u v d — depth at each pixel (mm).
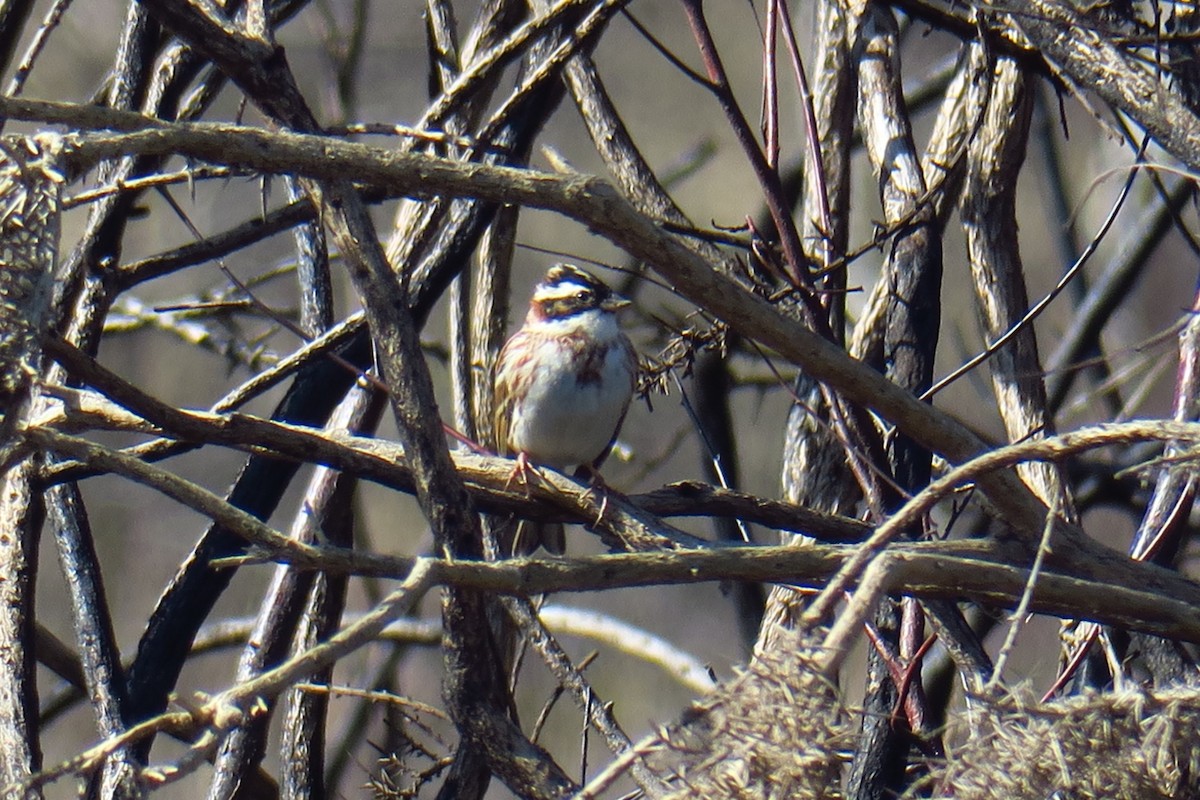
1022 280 9945
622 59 20047
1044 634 14945
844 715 5219
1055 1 8375
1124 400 15500
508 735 6336
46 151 5594
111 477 19156
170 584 9008
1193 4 9203
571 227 18766
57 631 17641
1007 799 5230
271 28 7641
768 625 9125
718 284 6348
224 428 7102
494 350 11500
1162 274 17594
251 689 4863
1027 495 6871
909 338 9531
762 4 19938
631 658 17094
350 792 15047
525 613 8914
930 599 6973
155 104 9969
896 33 10547
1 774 8164
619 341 10812
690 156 16891
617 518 7598
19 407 5438
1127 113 8258
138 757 8703
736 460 12188
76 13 19156
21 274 5387
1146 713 5312
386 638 13609
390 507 17703
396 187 6180
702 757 5133
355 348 9438
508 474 7832
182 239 18484
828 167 10242
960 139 10164
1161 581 6898
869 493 8023
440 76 11305
